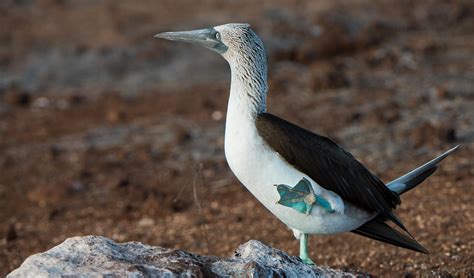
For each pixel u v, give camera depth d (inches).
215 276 272.8
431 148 578.6
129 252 282.8
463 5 944.9
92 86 842.2
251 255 286.5
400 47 831.7
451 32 885.8
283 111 690.8
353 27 901.2
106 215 548.1
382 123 638.5
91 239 284.2
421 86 723.4
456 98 682.2
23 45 940.6
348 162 333.7
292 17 930.1
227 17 949.2
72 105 792.9
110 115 740.0
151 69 860.0
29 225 546.9
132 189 574.2
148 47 896.9
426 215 468.1
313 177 323.3
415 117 646.5
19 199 595.2
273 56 834.2
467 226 447.2
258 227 496.1
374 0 969.5
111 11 1021.2
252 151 320.8
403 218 469.1
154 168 618.8
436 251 422.9
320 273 287.4
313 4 967.6
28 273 264.7
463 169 534.6
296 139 322.3
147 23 964.0
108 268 267.3
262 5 984.3
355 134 625.0
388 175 544.4
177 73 845.2
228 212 527.2
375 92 718.5
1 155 679.7
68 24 994.1
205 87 799.1
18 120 764.6
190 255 284.7
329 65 797.2
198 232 501.0
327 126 647.8
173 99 773.3
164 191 572.7
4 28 995.9
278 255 288.8
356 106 687.7
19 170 645.9
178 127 698.2
